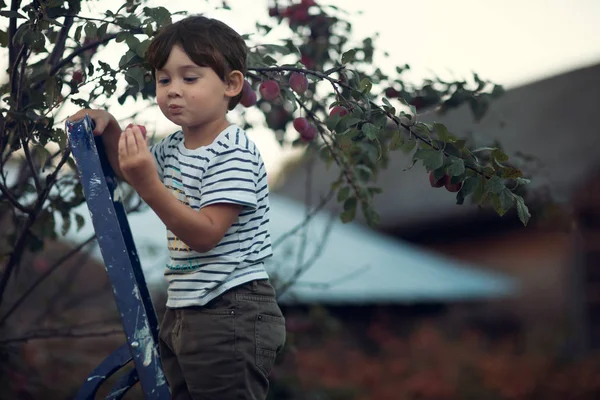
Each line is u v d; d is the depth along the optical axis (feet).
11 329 13.12
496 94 10.90
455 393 30.22
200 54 6.23
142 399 13.76
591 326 35.94
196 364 6.24
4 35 7.57
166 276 6.54
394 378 31.65
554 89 46.57
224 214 6.12
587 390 30.27
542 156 39.86
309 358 31.22
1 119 7.70
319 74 7.75
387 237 42.55
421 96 10.84
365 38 11.07
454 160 6.77
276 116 11.71
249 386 6.28
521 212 6.67
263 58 9.02
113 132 7.09
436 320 39.65
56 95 7.38
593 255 36.27
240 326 6.27
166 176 6.64
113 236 5.86
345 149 8.61
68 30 8.16
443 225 43.01
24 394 12.71
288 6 12.31
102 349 16.87
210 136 6.50
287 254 16.44
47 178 7.80
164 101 6.32
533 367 32.40
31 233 9.60
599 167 35.65
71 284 14.69
